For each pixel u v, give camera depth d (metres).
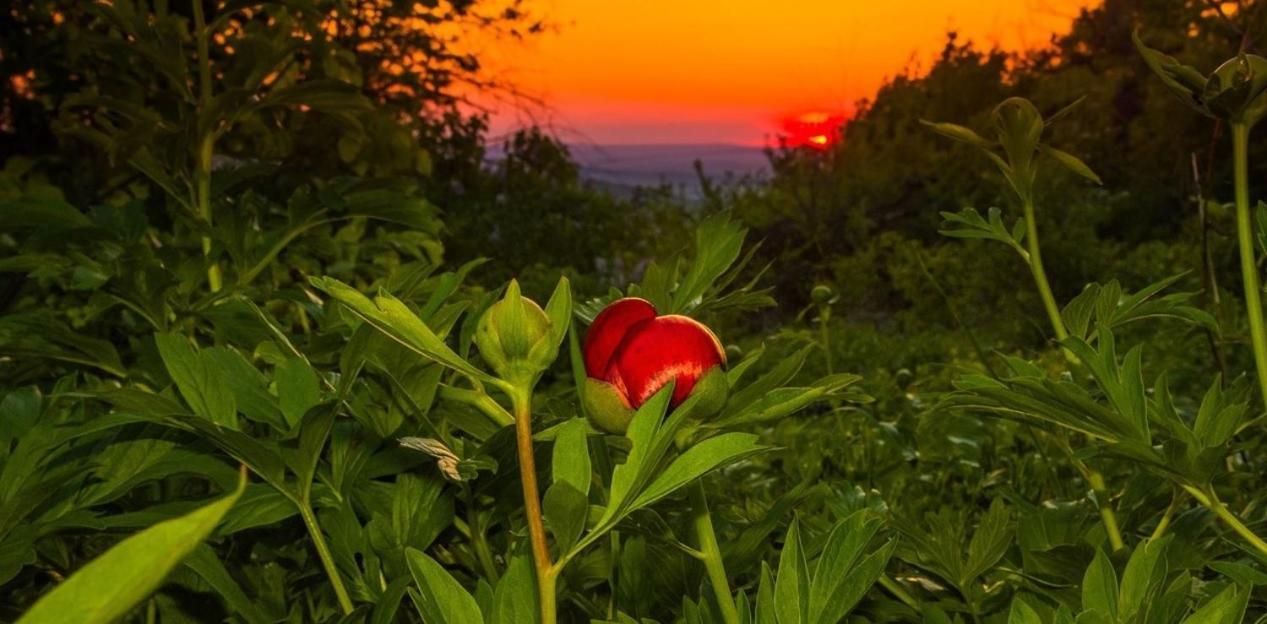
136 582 0.25
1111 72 15.93
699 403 0.66
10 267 1.40
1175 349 3.23
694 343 0.67
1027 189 1.08
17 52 4.11
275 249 1.45
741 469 1.96
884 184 13.99
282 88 1.68
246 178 1.69
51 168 3.44
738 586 1.11
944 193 13.77
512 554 1.01
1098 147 14.92
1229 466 1.58
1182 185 2.31
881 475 1.90
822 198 13.33
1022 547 1.13
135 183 2.98
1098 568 0.66
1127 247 12.20
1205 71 6.01
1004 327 7.71
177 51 1.69
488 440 0.82
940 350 6.96
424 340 0.56
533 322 0.55
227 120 1.66
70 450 0.93
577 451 0.57
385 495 0.97
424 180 10.16
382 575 0.98
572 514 0.55
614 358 0.68
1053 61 18.16
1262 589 0.92
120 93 1.99
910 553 1.08
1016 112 1.05
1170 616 0.67
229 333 1.25
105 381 1.38
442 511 0.95
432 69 8.49
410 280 1.21
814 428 2.70
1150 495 1.17
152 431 0.92
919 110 17.50
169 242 1.92
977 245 10.23
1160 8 6.03
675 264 1.04
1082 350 0.80
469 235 10.66
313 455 0.86
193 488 1.19
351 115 1.76
